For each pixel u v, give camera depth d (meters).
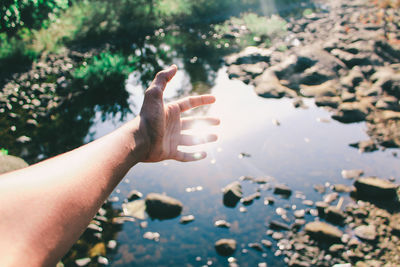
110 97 4.36
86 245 2.33
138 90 4.54
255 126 3.63
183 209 2.63
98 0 6.95
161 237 2.40
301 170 2.95
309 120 3.73
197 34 6.72
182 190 2.82
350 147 3.23
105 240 2.38
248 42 6.26
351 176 2.84
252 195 2.71
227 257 2.21
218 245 2.28
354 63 4.83
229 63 5.32
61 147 3.39
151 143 0.82
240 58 5.36
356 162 3.01
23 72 4.92
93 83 4.51
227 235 2.38
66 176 0.54
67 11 6.57
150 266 2.18
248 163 3.08
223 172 2.98
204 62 5.44
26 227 0.43
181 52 5.84
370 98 4.01
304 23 7.12
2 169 2.24
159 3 7.26
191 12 7.57
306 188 2.75
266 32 6.66
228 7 8.16
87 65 5.14
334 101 4.04
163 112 0.86
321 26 6.80
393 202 2.53
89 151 0.64
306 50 5.12
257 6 8.48
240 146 3.31
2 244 0.40
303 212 2.51
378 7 7.73
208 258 2.22
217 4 7.95
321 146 3.27
